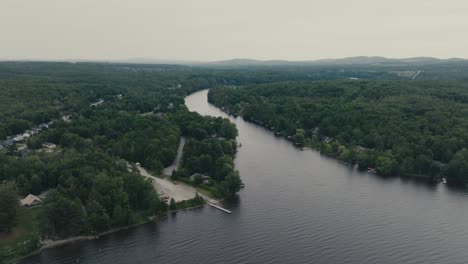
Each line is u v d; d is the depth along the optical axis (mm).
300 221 166625
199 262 139250
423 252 144250
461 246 147875
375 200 187250
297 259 140500
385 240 152000
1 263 134625
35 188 176000
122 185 169750
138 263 138375
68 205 151375
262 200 186625
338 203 183625
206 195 190625
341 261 139375
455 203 184250
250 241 151750
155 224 164625
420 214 172875
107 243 150250
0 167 186750
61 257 141000
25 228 153000
